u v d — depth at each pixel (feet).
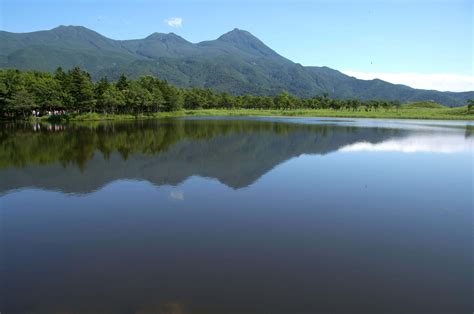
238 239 43.09
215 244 41.50
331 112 475.31
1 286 32.37
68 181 72.95
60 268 35.81
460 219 51.42
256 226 47.65
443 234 45.50
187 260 37.19
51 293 31.07
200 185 70.33
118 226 47.75
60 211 54.24
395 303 29.40
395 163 96.17
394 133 181.88
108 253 39.22
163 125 228.63
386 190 67.72
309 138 154.51
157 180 74.13
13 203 58.39
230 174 80.18
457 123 283.18
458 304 29.37
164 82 399.03
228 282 32.55
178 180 74.28
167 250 39.83
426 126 237.86
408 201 60.49
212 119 319.27
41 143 129.59
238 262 36.68
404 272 34.96
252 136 160.66
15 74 251.39
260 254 38.70
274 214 52.80
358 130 197.88
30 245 41.75
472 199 61.82
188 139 146.30
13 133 167.84
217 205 57.21
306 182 73.46
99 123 243.81
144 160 96.12
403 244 42.06
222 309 28.22
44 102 252.01
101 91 292.61
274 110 539.70
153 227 47.24
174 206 56.70
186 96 478.59
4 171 81.66
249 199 60.85
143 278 33.42
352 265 36.29
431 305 29.19
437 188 69.36
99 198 61.21
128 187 68.54
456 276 34.24
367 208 56.29
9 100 228.43
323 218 51.21
